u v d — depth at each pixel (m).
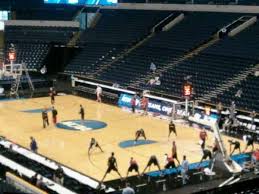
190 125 36.81
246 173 25.97
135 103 41.50
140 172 26.23
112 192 23.02
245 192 24.22
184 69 45.59
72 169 26.52
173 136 33.62
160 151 30.11
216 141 26.53
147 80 46.22
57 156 28.81
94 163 27.72
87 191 23.28
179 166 26.72
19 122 36.56
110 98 45.91
